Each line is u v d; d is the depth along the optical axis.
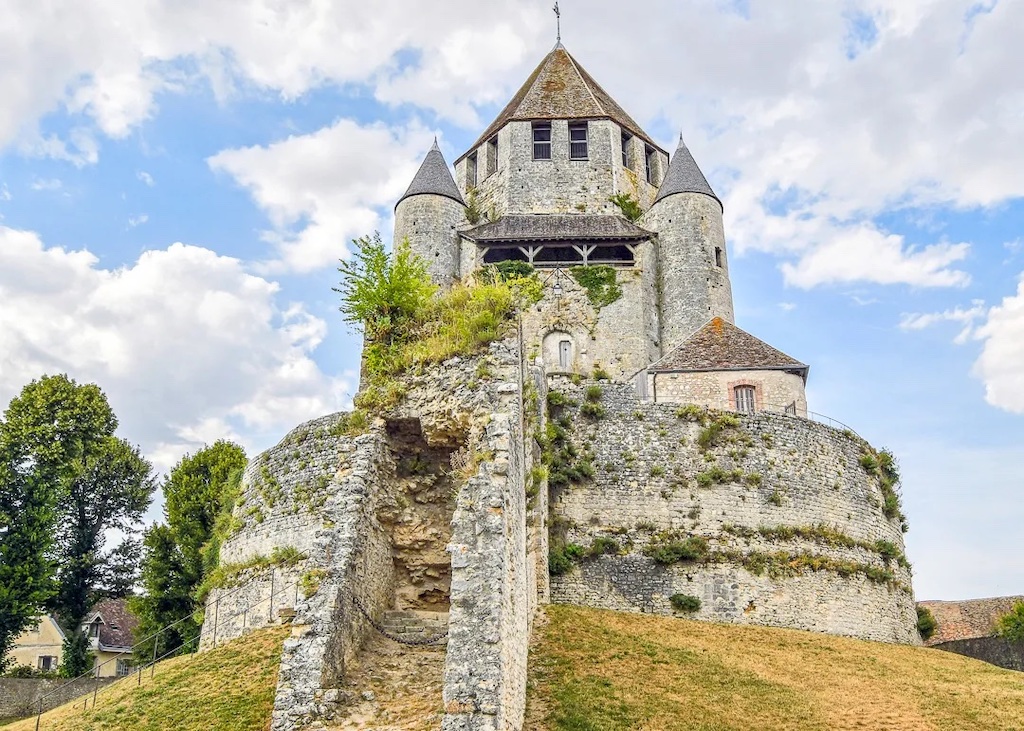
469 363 16.91
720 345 38.16
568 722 17.08
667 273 49.00
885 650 26.34
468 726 12.88
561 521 28.08
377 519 16.75
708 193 50.19
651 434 29.55
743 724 18.11
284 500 31.27
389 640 16.05
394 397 17.27
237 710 20.88
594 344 46.66
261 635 26.78
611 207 51.94
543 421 27.75
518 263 48.06
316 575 15.30
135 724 21.14
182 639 39.25
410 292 19.39
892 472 33.19
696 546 27.97
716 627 25.95
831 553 29.36
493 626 13.45
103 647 48.31
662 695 19.16
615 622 24.23
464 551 13.98
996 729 18.81
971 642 30.75
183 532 40.66
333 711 14.11
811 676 21.94
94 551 46.53
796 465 30.02
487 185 53.84
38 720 23.28
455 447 17.17
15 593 36.53
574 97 55.09
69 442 46.50
